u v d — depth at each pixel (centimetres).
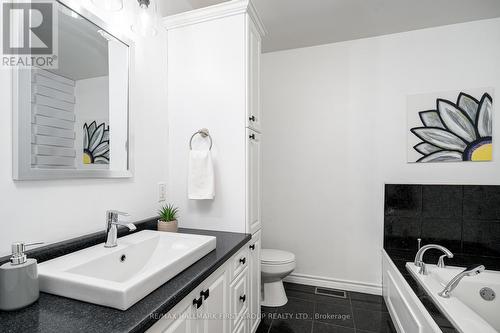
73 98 106
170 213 149
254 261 170
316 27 223
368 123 240
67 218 104
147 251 120
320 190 254
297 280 258
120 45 132
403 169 230
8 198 84
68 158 104
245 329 147
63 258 94
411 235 224
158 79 162
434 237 218
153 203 157
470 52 214
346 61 246
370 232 239
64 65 103
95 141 117
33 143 90
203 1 193
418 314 135
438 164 221
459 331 110
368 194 240
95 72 117
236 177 158
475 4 191
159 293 77
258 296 181
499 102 208
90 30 115
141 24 127
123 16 135
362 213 241
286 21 214
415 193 223
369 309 208
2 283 67
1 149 83
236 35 157
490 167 210
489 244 206
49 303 72
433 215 219
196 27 166
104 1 122
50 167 96
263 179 269
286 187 264
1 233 82
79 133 109
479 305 161
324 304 216
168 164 171
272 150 267
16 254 71
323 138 253
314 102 256
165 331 75
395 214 228
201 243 113
